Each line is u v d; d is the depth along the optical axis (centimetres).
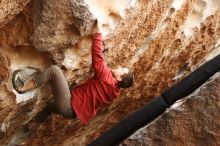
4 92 477
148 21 544
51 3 433
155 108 296
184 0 570
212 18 622
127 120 295
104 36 500
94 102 471
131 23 520
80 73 521
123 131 294
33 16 445
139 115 295
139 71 624
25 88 480
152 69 637
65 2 434
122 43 538
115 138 294
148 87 677
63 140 676
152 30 562
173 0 550
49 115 566
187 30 618
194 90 295
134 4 501
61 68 496
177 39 616
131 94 669
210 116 270
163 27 579
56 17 442
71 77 520
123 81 470
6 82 471
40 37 456
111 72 472
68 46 472
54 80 470
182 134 271
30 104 518
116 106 681
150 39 577
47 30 451
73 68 504
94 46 444
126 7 495
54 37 458
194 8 602
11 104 493
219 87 273
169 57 640
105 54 535
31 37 456
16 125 557
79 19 446
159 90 695
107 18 485
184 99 282
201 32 634
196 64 701
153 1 525
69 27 455
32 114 543
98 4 466
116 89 473
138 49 580
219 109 270
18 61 474
